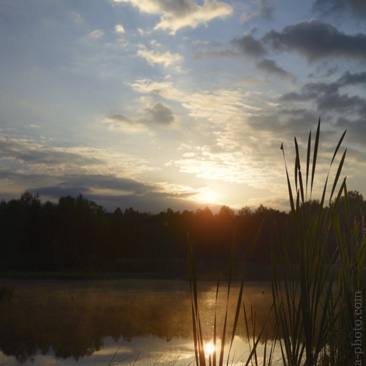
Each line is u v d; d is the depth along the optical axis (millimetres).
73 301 18719
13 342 10258
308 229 1483
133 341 10148
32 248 52625
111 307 16562
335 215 1655
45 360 8492
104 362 7770
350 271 1795
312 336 1459
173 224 66438
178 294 21672
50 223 53531
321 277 1472
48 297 20453
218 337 9062
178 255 64438
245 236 40500
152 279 34906
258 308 15008
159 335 10875
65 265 49125
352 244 1745
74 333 11320
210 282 30234
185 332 11242
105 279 34750
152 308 16172
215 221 64312
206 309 15477
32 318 13930
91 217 54156
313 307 1538
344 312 1729
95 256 51625
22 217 52000
